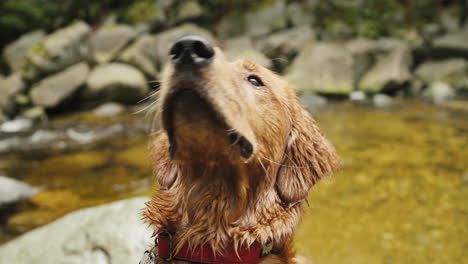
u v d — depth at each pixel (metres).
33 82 12.25
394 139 8.05
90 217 3.84
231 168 2.08
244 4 15.87
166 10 15.27
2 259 3.59
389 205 5.33
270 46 13.91
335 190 5.82
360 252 4.29
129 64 12.93
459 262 4.09
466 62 13.39
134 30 14.18
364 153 7.28
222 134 1.85
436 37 14.62
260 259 2.20
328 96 12.66
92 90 12.04
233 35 15.22
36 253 3.55
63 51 12.48
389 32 15.13
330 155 2.60
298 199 2.36
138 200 4.00
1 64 13.60
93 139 9.01
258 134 2.15
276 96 2.33
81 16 15.20
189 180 2.19
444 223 4.86
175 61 1.77
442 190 5.72
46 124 10.69
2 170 7.12
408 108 10.76
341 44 13.98
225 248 2.15
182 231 2.19
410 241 4.49
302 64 13.23
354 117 9.96
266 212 2.25
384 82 12.73
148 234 3.44
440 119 9.48
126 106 12.38
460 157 6.94
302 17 15.45
